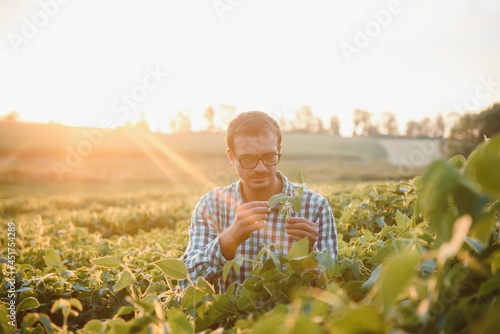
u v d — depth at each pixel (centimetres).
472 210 87
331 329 83
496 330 82
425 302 91
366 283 125
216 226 281
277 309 115
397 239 132
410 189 335
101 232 770
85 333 146
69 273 285
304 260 149
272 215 265
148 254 368
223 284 265
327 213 268
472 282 110
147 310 137
